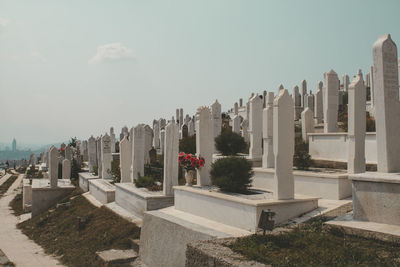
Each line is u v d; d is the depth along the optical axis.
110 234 13.07
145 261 10.79
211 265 6.14
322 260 5.82
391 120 8.46
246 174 10.78
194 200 11.31
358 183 8.00
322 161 14.67
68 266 11.70
